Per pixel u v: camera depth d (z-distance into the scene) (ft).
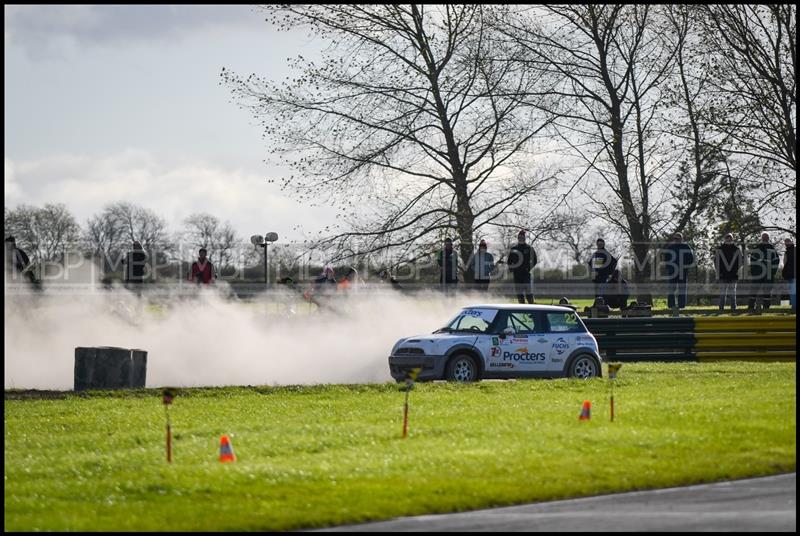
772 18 336.08
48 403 175.63
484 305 210.38
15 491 106.11
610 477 111.24
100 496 103.24
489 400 169.68
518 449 124.26
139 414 160.76
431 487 105.19
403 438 133.39
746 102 334.85
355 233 333.21
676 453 123.13
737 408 155.33
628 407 157.28
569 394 176.96
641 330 243.19
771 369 217.97
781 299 275.39
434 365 199.52
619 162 347.97
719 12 331.57
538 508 99.96
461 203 338.95
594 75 351.87
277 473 110.93
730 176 344.69
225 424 148.46
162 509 97.14
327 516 94.48
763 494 105.70
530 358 205.46
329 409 163.12
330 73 338.75
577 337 210.18
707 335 244.01
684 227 346.95
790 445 128.98
